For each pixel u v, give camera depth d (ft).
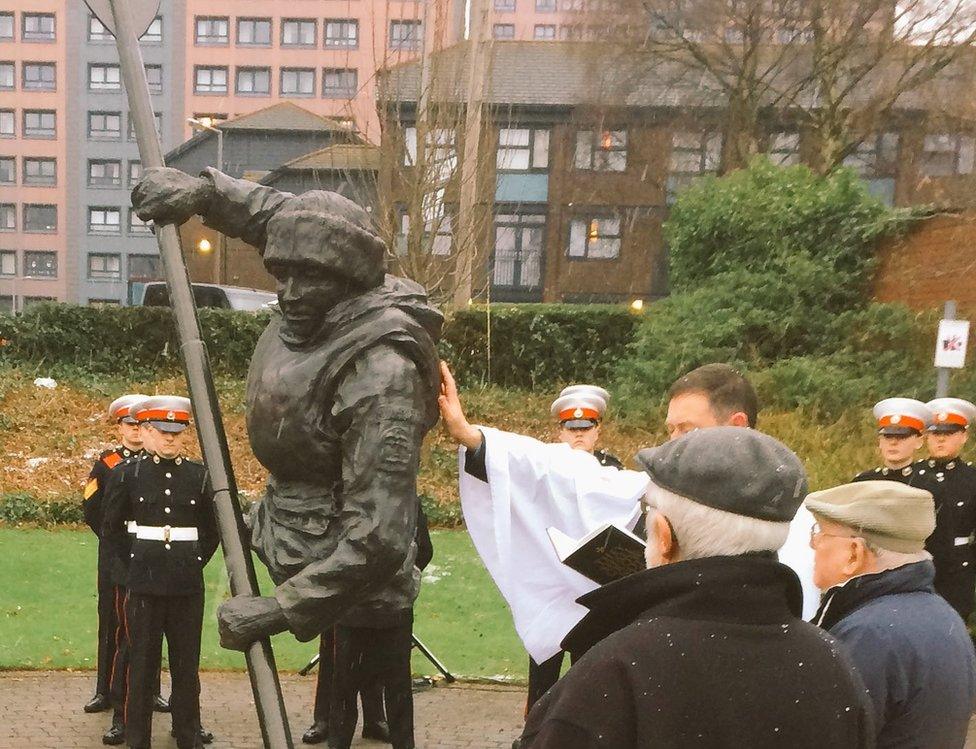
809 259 42.57
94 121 195.42
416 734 16.80
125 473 15.51
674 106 74.13
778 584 4.72
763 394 38.65
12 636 21.58
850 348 39.99
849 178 43.19
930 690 6.26
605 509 8.45
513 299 99.35
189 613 15.31
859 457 32.76
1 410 44.29
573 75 102.53
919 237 39.93
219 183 7.16
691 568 4.63
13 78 195.11
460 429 8.45
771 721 4.33
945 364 23.88
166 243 6.93
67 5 193.16
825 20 60.18
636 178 82.12
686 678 4.34
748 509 4.73
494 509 8.34
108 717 17.12
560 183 97.81
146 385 48.93
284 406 7.00
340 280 7.01
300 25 188.44
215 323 49.73
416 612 24.09
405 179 40.65
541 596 8.52
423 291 7.51
